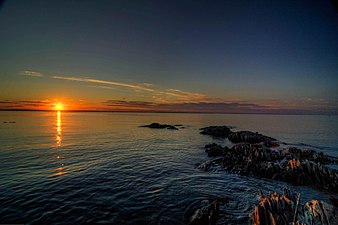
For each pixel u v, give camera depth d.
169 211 10.45
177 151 28.19
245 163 19.75
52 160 20.86
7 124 69.94
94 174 16.33
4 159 21.06
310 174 15.92
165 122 103.88
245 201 11.89
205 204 11.36
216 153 25.84
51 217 9.47
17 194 11.98
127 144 33.25
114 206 10.80
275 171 17.20
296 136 47.19
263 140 37.88
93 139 38.25
